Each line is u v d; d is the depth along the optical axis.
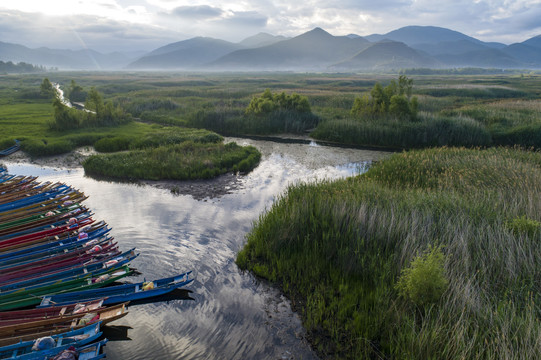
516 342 5.67
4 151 23.73
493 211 10.55
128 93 66.88
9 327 6.67
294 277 9.09
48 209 13.43
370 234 9.83
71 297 8.15
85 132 29.14
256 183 18.06
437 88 65.81
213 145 24.42
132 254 10.16
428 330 6.34
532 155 19.31
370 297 7.83
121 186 17.42
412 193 12.80
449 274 7.76
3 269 9.00
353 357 6.52
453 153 20.20
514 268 7.86
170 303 8.36
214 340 7.12
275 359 6.57
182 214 13.80
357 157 24.19
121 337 7.25
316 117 34.91
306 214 11.14
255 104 35.81
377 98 32.81
